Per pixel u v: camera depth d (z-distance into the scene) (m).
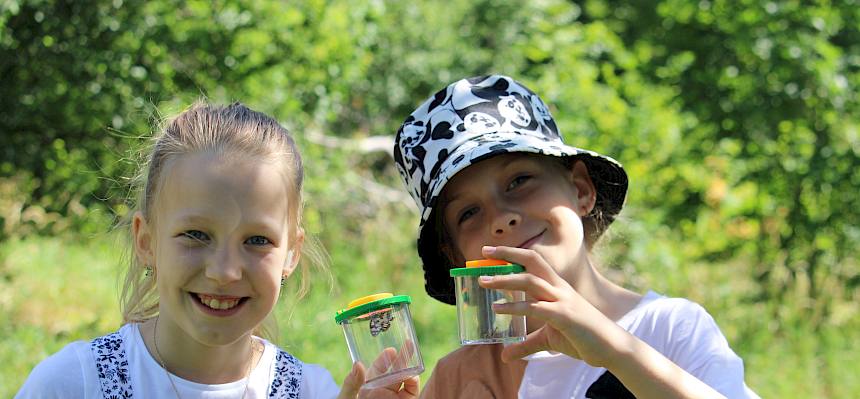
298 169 2.70
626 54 11.14
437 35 11.91
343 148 9.76
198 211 2.44
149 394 2.61
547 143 2.94
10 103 7.71
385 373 2.56
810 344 8.69
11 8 7.19
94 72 7.65
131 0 7.81
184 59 8.15
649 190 10.11
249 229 2.47
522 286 2.50
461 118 3.02
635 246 9.09
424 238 3.04
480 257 2.91
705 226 10.45
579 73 10.34
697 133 11.02
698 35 12.09
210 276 2.42
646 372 2.48
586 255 2.96
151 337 2.68
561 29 11.55
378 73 11.48
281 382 2.77
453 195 2.94
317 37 8.88
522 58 11.74
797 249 10.55
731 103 11.27
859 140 10.42
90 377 2.60
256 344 2.84
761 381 7.59
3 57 7.66
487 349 3.08
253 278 2.47
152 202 2.61
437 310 9.01
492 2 11.98
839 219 10.48
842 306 10.19
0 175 7.93
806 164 10.45
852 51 11.09
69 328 8.34
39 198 7.95
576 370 2.89
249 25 8.34
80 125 7.79
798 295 10.25
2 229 8.20
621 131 9.80
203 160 2.50
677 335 2.87
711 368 2.78
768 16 10.80
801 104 10.79
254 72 8.33
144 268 2.82
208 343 2.48
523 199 2.88
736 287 10.40
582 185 3.13
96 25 7.73
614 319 2.94
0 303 8.66
